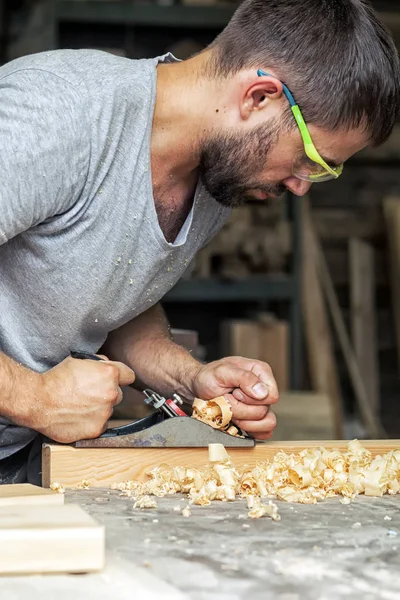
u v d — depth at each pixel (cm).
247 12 144
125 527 114
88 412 146
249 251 414
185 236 160
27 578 92
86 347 170
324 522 119
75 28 433
